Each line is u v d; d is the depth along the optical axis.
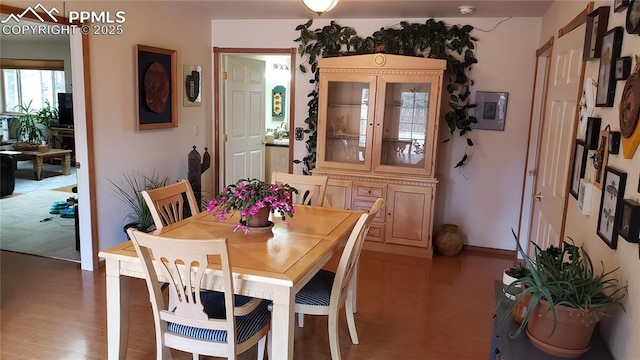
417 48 4.48
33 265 3.81
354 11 4.23
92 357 2.50
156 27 4.25
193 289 1.97
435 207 4.62
